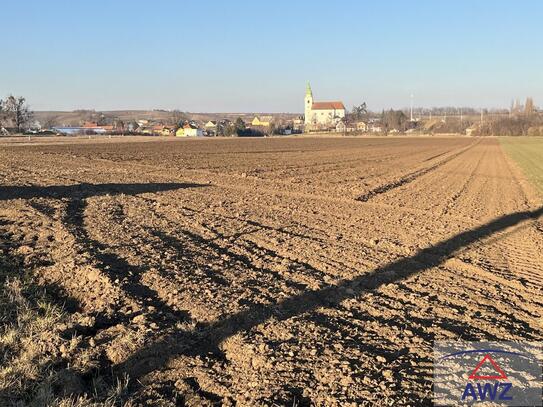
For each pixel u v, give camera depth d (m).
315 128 164.25
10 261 8.03
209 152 43.53
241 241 10.13
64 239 9.60
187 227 11.32
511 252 10.08
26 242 9.32
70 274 7.46
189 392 4.53
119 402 4.35
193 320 6.02
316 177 24.06
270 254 9.22
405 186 21.47
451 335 5.81
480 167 33.31
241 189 18.94
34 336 5.44
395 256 9.32
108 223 11.34
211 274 7.77
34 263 8.02
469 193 19.56
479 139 99.81
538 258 9.63
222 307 6.34
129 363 4.96
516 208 16.06
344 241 10.45
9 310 6.14
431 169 30.52
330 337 5.60
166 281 7.25
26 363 4.82
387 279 7.90
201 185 19.98
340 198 17.09
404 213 14.41
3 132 105.00
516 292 7.56
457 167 32.84
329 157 40.12
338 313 6.36
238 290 7.00
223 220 12.34
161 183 20.12
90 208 13.45
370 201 16.66
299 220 12.79
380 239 10.74
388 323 6.11
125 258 8.38
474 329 6.05
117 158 33.72
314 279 7.64
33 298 6.65
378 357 5.13
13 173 22.44
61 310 6.22
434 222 13.10
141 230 10.68
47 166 26.78
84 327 5.73
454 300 7.07
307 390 4.48
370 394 4.43
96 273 7.36
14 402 4.22
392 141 84.75
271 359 5.01
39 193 16.14
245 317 6.07
